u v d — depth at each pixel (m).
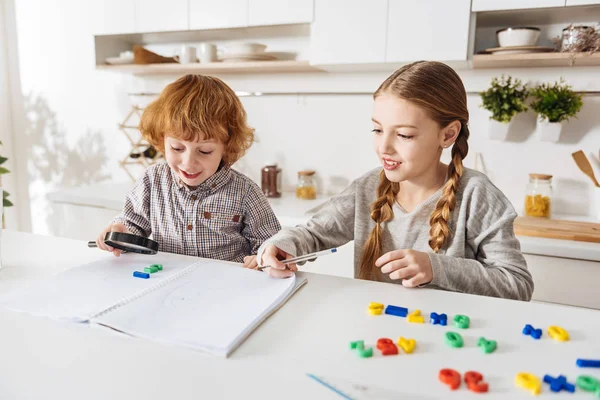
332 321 0.61
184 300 0.65
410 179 0.94
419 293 0.71
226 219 1.16
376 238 0.99
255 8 1.96
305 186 2.14
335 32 1.85
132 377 0.47
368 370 0.48
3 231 1.09
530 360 0.51
